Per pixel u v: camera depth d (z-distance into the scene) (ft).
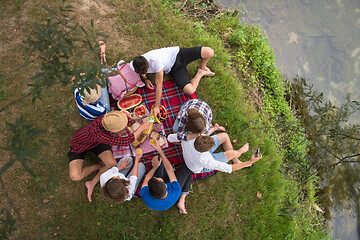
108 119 10.07
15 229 6.61
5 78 13.06
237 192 13.64
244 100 15.28
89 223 12.44
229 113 14.46
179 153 13.16
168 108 13.61
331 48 17.61
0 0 13.98
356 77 17.54
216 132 14.07
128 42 14.67
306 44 17.52
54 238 12.07
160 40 15.05
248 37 16.78
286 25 17.56
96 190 12.68
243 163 11.98
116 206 12.69
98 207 12.58
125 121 10.53
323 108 12.51
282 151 15.31
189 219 12.98
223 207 13.25
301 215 14.71
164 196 9.80
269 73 16.35
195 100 12.03
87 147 10.72
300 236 14.07
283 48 17.24
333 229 15.69
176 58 12.30
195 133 10.61
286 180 14.61
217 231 13.10
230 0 17.42
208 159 10.53
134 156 12.67
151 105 13.60
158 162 11.51
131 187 10.57
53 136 12.93
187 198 13.14
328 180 16.06
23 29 13.79
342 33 17.69
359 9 17.79
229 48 16.34
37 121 12.91
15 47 13.50
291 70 17.07
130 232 12.60
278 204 14.02
